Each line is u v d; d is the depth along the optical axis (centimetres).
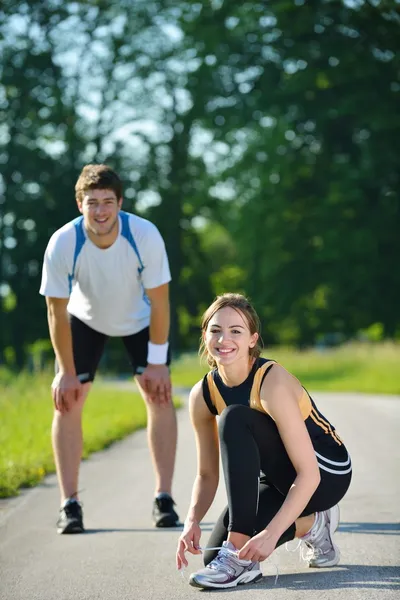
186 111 7131
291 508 704
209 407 765
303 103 6756
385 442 1717
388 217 7050
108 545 910
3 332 7431
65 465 998
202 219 8388
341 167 7156
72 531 973
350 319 7538
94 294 1009
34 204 7231
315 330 7956
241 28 6900
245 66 6938
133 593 724
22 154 7200
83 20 7162
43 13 7075
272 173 7481
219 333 733
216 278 10881
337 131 7088
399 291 7131
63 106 7156
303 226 7506
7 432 1756
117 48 7162
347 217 7206
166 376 1026
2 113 7194
